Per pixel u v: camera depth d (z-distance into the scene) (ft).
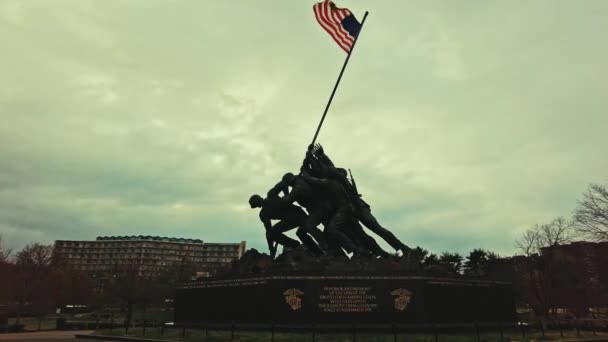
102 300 353.51
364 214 109.70
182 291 112.78
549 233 234.38
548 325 123.24
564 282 222.89
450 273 97.81
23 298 251.60
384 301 88.48
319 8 110.52
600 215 160.86
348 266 93.81
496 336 87.45
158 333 97.45
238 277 98.12
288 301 87.71
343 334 82.48
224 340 78.23
